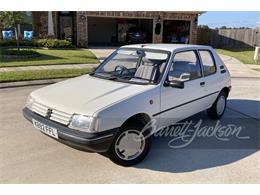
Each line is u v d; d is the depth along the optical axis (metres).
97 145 3.38
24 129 4.96
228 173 3.69
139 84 4.17
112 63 4.88
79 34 20.77
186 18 23.59
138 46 4.91
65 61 12.91
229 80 6.03
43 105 3.79
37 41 18.50
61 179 3.44
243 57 18.84
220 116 5.97
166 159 4.04
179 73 4.58
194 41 24.39
